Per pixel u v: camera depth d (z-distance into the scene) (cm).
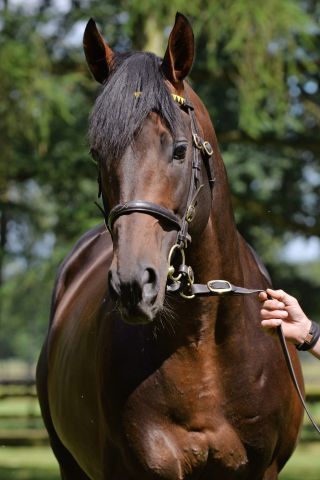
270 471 525
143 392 491
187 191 453
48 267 1684
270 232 2733
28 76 1433
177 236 450
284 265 3128
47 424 677
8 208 1988
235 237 511
